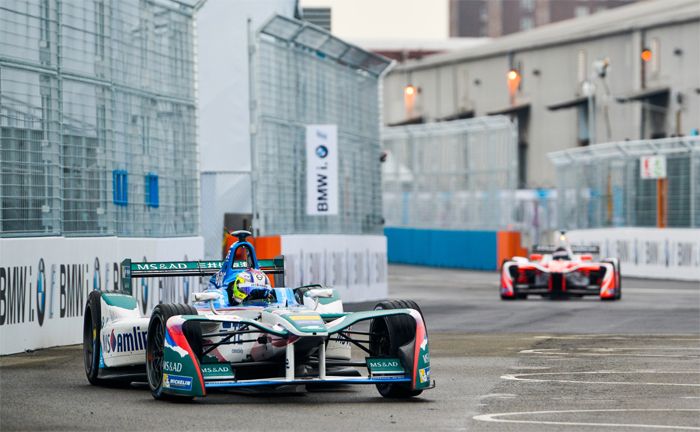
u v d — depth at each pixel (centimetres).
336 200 5525
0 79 3241
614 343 3628
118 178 3941
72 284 3494
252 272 2583
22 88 3328
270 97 5331
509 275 6078
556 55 14000
